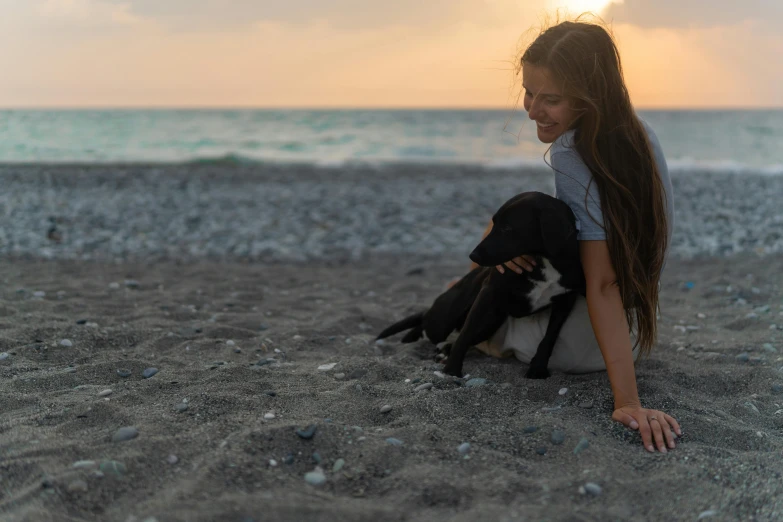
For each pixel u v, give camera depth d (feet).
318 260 25.04
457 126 132.57
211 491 6.55
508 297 10.15
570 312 10.22
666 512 6.49
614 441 8.14
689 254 25.32
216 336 13.55
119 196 40.34
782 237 28.12
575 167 9.07
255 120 158.61
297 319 15.65
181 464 7.25
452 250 27.07
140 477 6.94
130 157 71.61
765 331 14.02
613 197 8.87
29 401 9.39
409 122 150.00
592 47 8.67
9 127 119.34
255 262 24.44
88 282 19.26
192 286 19.33
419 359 12.07
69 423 8.49
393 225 31.96
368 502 6.52
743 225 31.24
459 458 7.55
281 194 41.98
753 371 10.92
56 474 6.87
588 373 10.70
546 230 8.71
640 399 9.40
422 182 49.11
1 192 41.60
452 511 6.36
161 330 13.50
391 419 8.98
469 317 10.47
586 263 9.13
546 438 8.09
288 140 99.96
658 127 135.54
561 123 9.09
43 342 12.37
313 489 6.79
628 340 8.96
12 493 6.66
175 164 63.67
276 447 7.60
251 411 9.02
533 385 10.03
